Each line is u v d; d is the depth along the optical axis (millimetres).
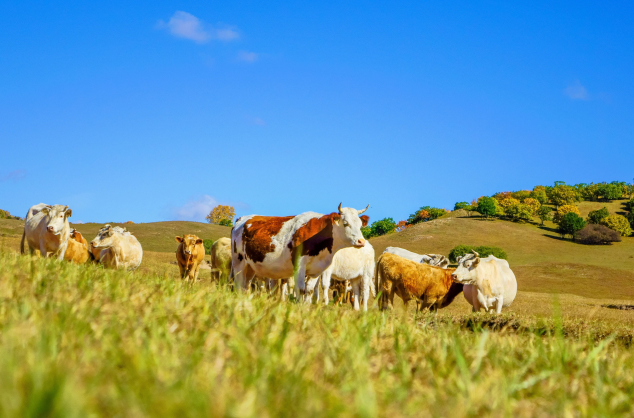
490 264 16812
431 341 5531
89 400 2441
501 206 130500
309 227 12273
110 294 5656
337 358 4285
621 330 10008
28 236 15922
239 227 13914
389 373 4086
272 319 5613
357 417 2783
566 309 19438
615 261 87312
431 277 16484
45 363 2812
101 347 3551
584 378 4551
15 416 2076
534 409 3557
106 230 16828
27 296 4809
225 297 7082
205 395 2730
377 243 95438
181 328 4688
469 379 3693
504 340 6293
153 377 2951
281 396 3033
